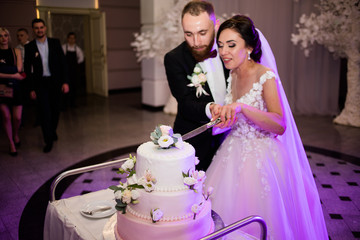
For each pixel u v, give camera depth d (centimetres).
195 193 142
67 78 496
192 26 200
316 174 394
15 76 442
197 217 141
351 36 563
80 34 1155
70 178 387
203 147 232
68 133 582
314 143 509
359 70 595
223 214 197
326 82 695
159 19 703
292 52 699
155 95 757
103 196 210
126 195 137
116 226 159
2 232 278
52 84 475
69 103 875
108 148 498
